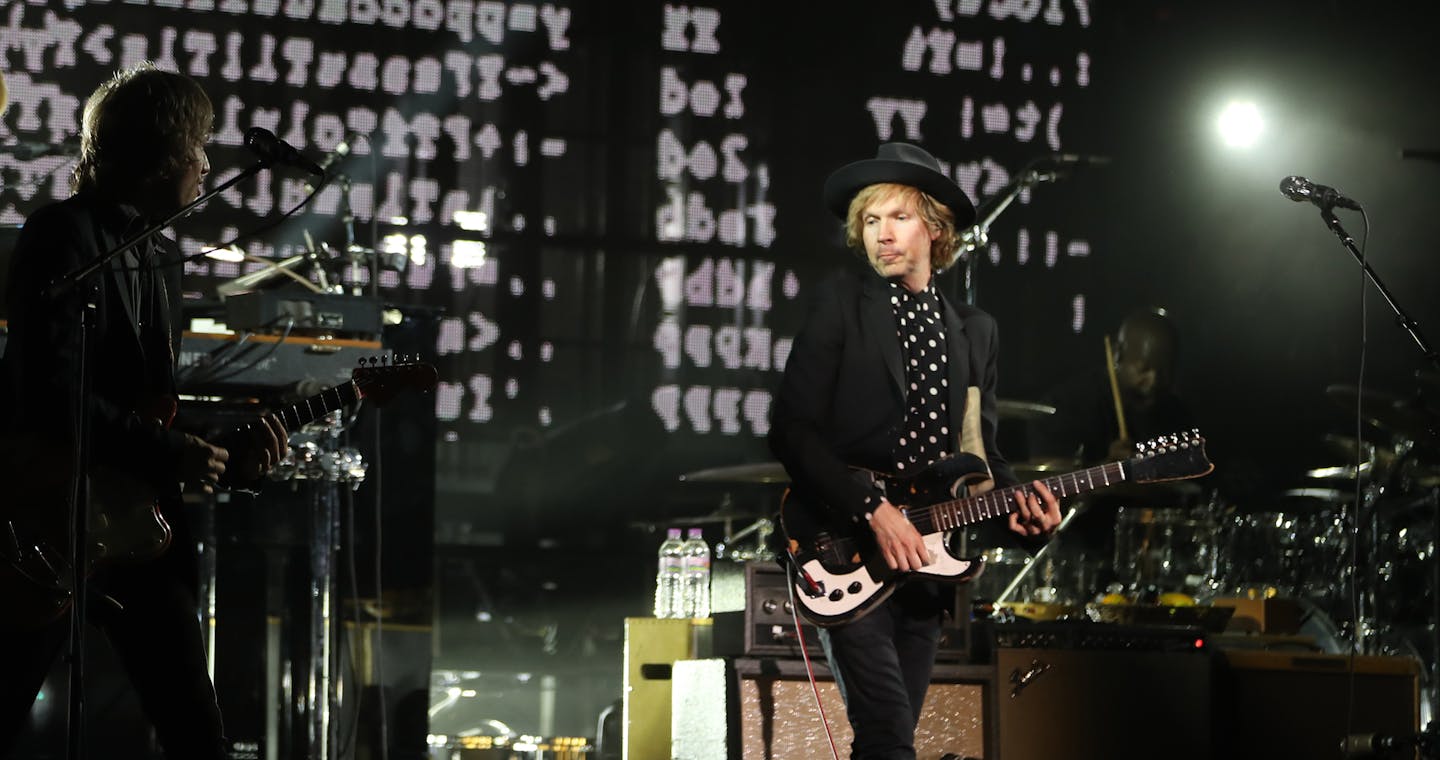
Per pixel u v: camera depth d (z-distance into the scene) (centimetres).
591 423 2181
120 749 1287
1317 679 1261
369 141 1436
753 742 1085
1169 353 1958
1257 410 2492
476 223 2311
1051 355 2466
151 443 831
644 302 2386
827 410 961
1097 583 1641
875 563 936
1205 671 1220
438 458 2295
